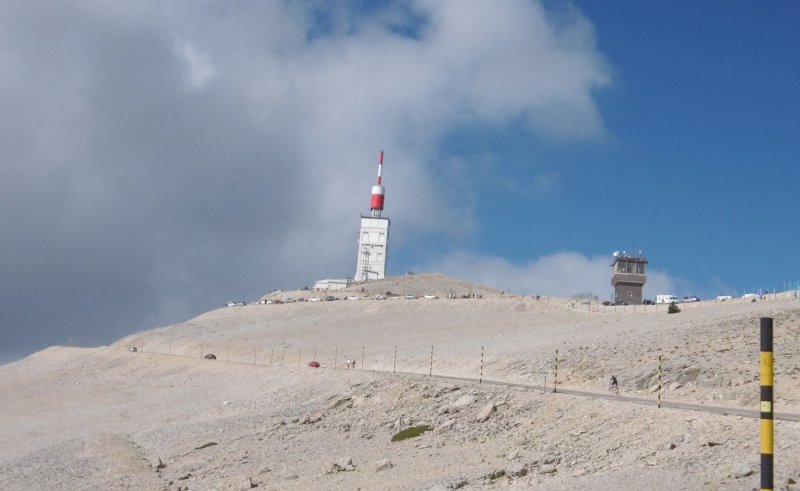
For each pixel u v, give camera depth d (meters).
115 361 127.94
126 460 58.03
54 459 60.78
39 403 102.75
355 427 58.19
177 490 47.03
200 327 164.50
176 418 78.69
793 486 27.55
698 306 126.12
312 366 97.94
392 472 43.41
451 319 145.88
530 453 42.31
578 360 73.12
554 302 156.75
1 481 54.56
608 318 127.75
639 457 36.16
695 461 33.28
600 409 46.03
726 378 55.84
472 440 48.50
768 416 20.34
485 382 64.25
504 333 121.44
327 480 43.50
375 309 159.00
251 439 60.31
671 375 59.28
